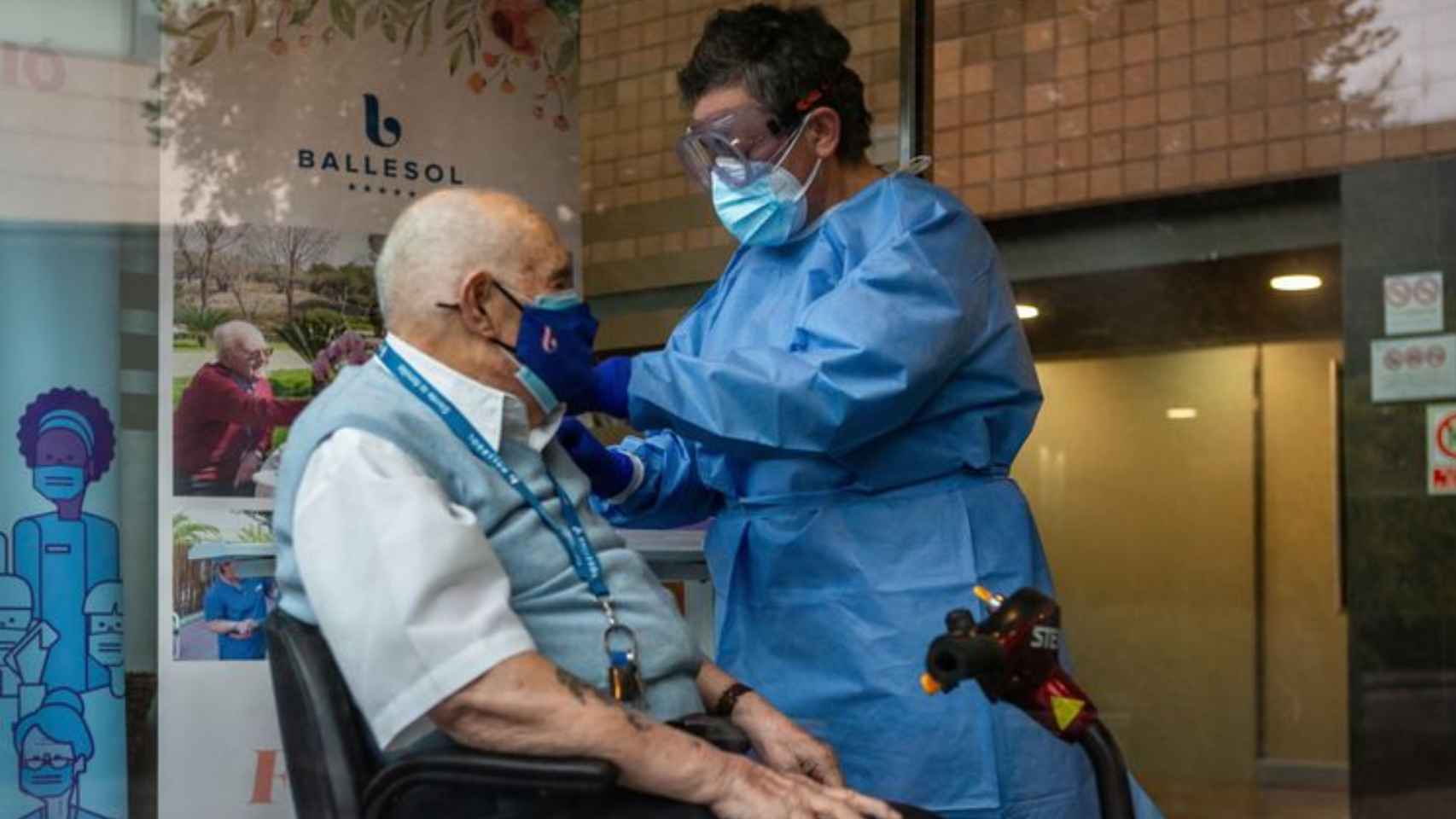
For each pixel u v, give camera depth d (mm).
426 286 2000
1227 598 6746
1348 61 4227
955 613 1803
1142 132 4441
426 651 1820
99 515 2771
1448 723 4328
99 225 2779
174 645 2766
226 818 2795
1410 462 4363
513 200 2070
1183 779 6629
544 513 2033
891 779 2375
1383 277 4297
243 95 2859
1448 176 4156
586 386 2084
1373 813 4473
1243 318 4816
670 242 3791
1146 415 6219
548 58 3162
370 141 2959
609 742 1823
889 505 2418
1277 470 6340
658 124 3836
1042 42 4504
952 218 2412
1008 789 2361
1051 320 4953
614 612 2051
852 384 2227
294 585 1957
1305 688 6539
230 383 2826
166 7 2812
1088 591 6566
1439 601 4355
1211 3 4352
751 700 2221
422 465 1947
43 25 2738
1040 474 6469
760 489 2486
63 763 2725
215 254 2828
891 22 3738
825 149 2447
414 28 3004
